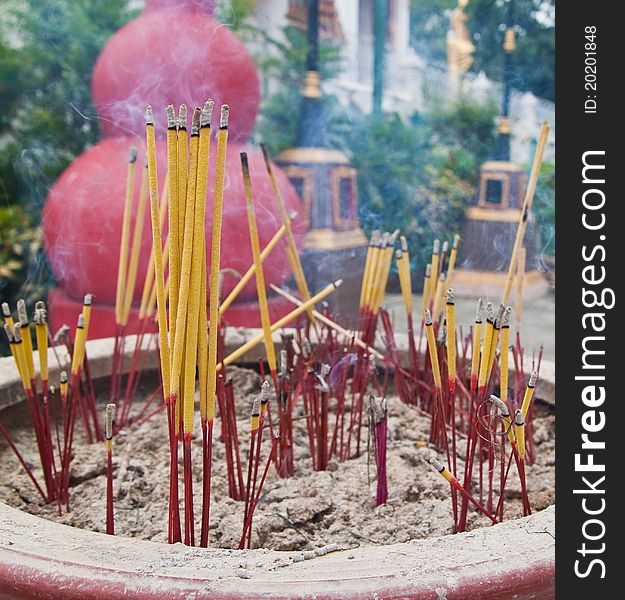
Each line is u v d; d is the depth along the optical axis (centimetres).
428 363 150
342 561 75
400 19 543
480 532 81
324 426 122
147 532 103
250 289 227
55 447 136
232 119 228
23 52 392
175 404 87
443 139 510
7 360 150
